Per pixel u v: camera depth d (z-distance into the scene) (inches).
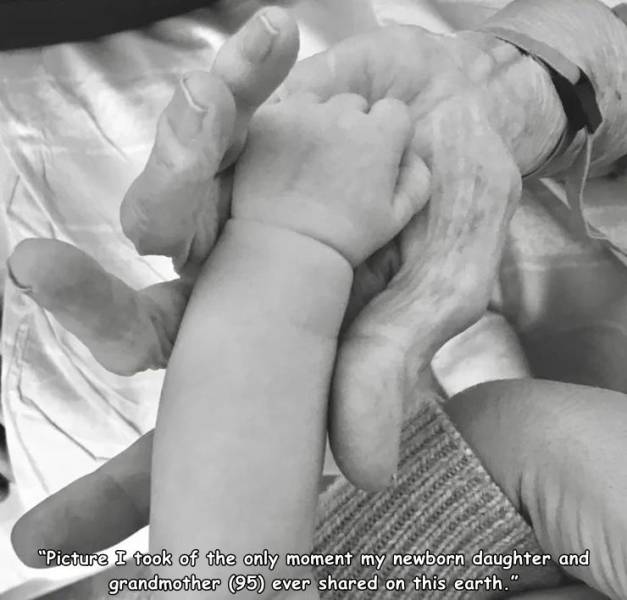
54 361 26.6
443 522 18.7
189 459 11.6
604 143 23.4
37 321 26.7
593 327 25.3
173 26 24.6
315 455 12.5
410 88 16.1
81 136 24.9
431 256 15.1
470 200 15.5
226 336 12.4
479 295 15.2
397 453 13.9
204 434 11.7
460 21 27.6
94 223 25.1
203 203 12.7
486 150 15.9
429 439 19.0
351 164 13.3
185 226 12.5
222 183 13.7
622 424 17.2
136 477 14.0
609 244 24.2
